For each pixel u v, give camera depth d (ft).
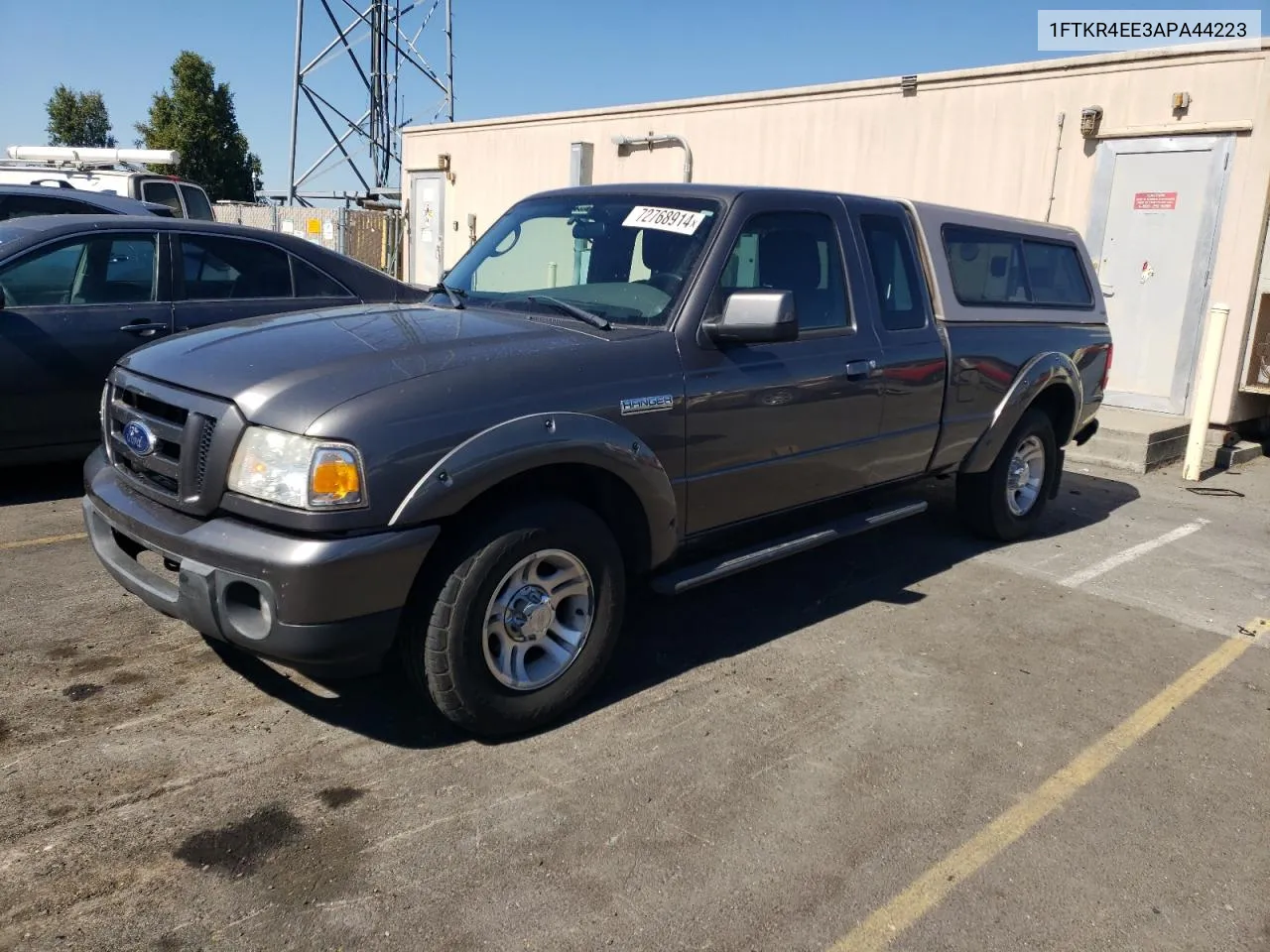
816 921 8.66
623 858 9.37
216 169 145.69
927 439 16.83
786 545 14.32
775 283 14.07
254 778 10.37
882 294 15.90
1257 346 29.76
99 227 19.97
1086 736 12.29
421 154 58.70
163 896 8.54
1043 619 16.22
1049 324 19.86
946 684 13.55
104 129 173.27
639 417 11.84
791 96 39.81
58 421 19.30
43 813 9.60
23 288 19.01
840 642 14.83
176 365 11.10
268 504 9.70
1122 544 20.79
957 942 8.51
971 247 18.13
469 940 8.20
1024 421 19.40
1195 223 30.45
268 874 8.89
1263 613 17.03
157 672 12.63
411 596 10.49
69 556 16.60
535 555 10.94
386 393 9.98
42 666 12.64
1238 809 10.82
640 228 13.96
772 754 11.41
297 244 22.74
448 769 10.74
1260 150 28.78
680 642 14.56
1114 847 10.00
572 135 49.14
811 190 15.24
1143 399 32.14
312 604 9.51
